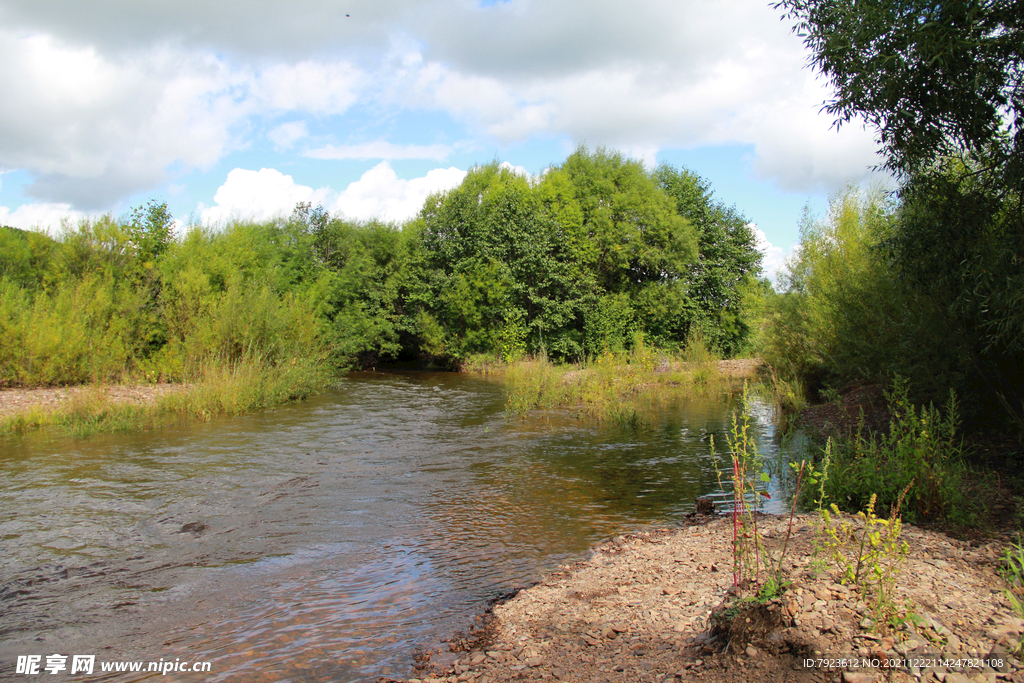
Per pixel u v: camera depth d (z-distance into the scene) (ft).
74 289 74.79
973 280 27.73
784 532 22.36
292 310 80.94
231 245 94.32
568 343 117.19
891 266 35.65
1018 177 26.08
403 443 44.98
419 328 122.01
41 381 64.75
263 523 27.17
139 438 45.21
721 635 13.99
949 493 23.86
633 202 125.80
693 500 31.01
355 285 118.62
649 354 92.79
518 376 79.20
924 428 26.53
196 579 21.34
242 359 69.31
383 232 131.34
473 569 22.39
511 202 119.14
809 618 13.61
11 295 68.08
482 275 115.34
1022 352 30.40
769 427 50.80
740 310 147.64
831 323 54.75
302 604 19.49
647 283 129.39
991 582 17.51
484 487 33.37
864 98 27.81
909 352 36.32
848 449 30.27
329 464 38.09
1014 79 25.16
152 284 81.97
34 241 82.48
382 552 24.03
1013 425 32.27
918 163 29.30
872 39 26.76
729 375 93.25
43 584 20.72
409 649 16.57
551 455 41.27
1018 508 23.50
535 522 27.66
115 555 23.31
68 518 27.14
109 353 70.03
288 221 116.98
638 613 17.46
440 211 127.54
